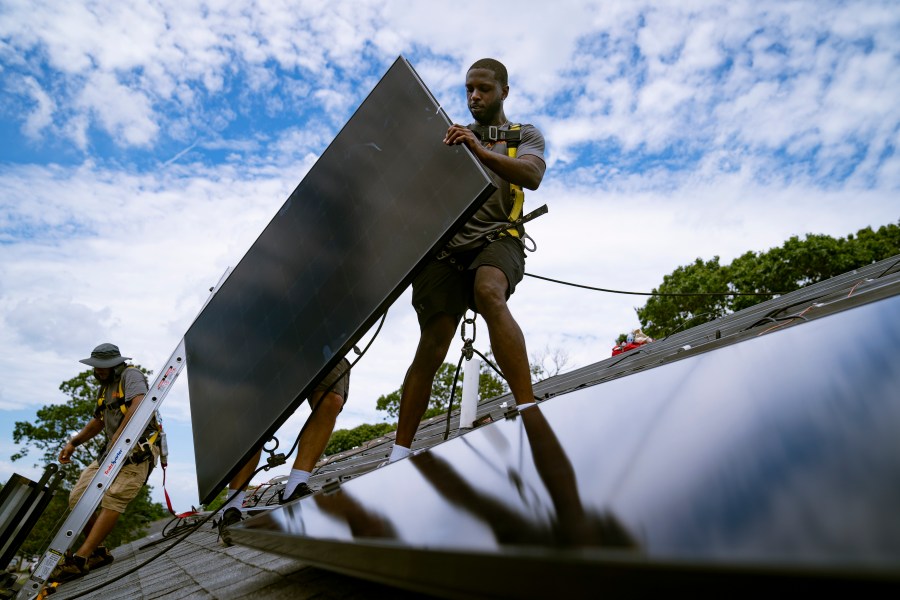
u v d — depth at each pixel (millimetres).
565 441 881
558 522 560
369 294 2160
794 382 634
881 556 300
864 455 410
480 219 2588
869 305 790
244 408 2633
